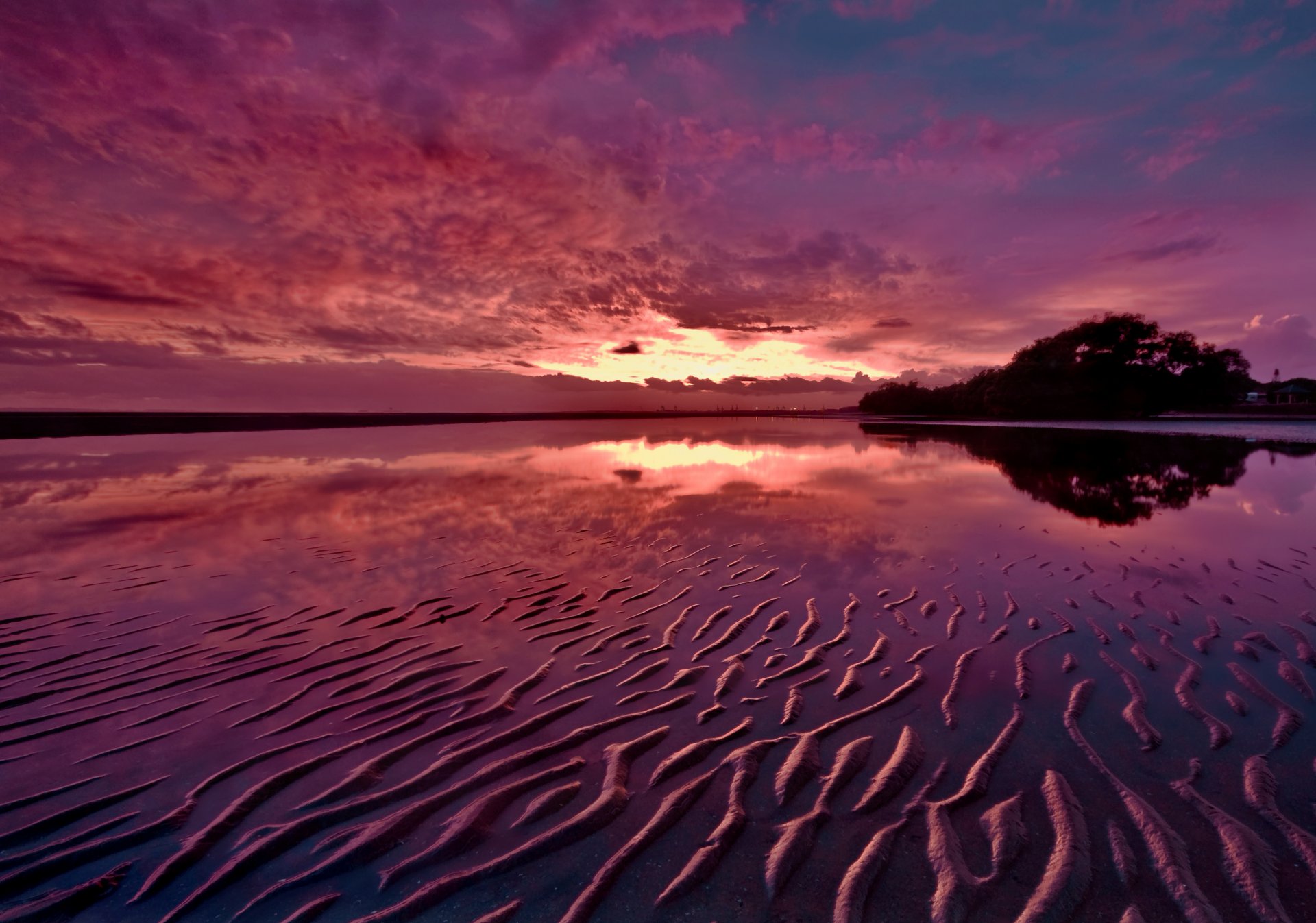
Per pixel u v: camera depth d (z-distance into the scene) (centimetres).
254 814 196
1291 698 253
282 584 426
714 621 358
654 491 819
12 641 329
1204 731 232
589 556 496
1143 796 196
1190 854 170
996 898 158
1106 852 172
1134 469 992
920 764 217
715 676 291
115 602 389
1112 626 337
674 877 168
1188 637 320
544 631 345
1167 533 541
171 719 253
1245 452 1230
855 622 352
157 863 176
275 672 295
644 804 200
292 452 1490
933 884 164
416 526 604
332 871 174
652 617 366
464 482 913
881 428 2583
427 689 279
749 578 434
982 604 375
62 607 378
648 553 502
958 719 247
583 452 1453
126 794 205
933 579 426
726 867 172
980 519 613
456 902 162
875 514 645
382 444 1795
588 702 268
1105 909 154
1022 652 307
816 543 527
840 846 178
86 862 176
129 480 966
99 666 300
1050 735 233
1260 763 210
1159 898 156
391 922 156
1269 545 496
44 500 762
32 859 177
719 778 213
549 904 160
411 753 229
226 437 2180
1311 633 318
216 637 335
